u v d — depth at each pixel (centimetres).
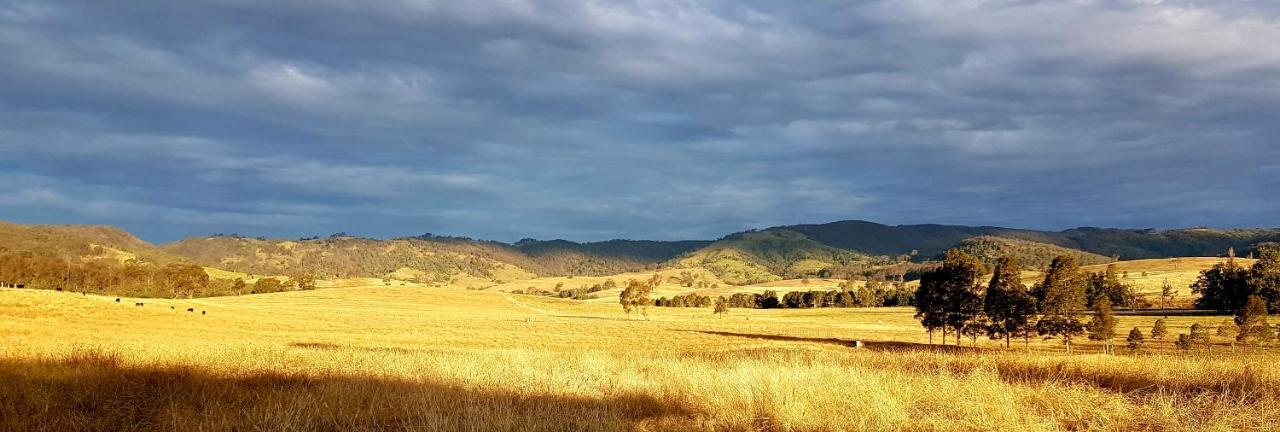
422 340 5103
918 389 908
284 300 13712
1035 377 1155
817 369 1076
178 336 4419
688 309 15962
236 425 735
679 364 1284
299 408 793
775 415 768
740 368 1101
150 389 994
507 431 708
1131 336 5591
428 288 17800
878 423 724
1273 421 715
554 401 895
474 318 9988
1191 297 13562
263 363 1388
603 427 727
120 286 13150
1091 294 11400
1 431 698
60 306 5300
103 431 717
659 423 768
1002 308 5903
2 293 5453
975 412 758
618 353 2134
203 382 1063
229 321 6256
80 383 993
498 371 1225
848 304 16800
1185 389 963
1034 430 691
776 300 18000
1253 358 1187
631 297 12412
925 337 7938
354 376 1189
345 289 16725
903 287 19362
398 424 768
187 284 14575
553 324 8606
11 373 1046
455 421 732
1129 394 891
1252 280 9081
